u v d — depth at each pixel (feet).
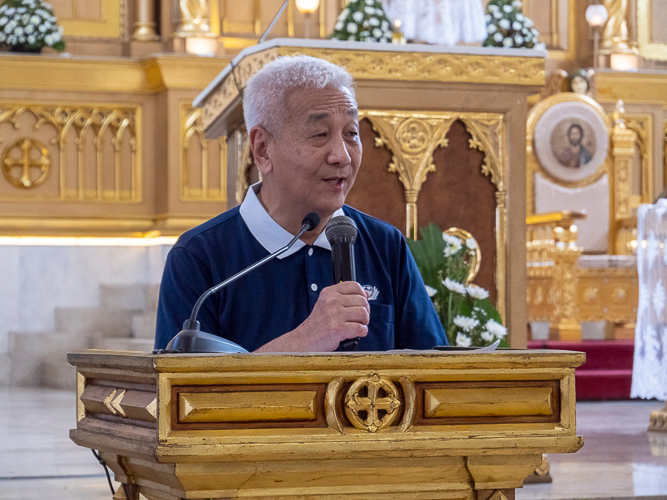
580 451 23.68
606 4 54.75
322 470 6.81
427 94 19.15
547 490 18.11
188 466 6.53
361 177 19.10
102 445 7.42
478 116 19.53
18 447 24.80
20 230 45.57
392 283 10.91
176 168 45.98
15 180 45.60
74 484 19.69
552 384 7.20
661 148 53.47
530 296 42.39
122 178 47.11
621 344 38.24
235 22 49.75
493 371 7.04
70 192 46.42
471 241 18.52
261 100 9.79
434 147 19.33
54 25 45.73
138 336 44.39
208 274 10.09
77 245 46.75
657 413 27.71
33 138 45.85
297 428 6.66
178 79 45.85
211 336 7.67
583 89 50.80
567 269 40.40
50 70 45.44
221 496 6.71
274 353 6.73
